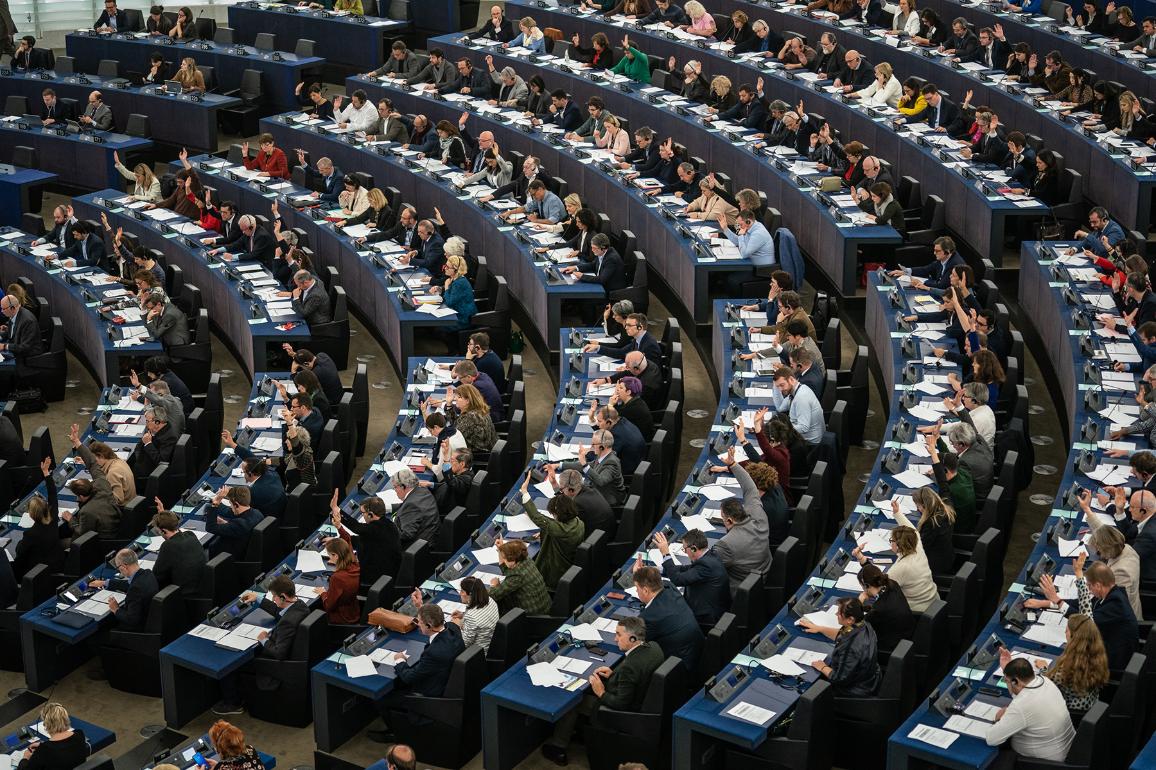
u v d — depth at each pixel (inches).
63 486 674.8
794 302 710.5
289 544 623.2
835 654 475.2
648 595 506.0
